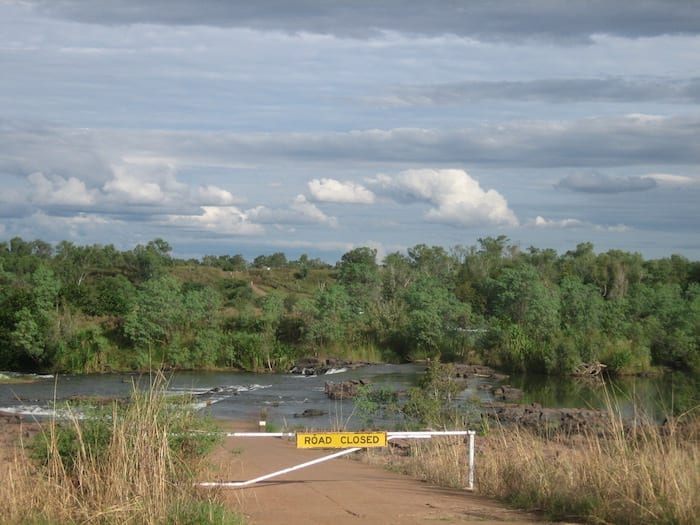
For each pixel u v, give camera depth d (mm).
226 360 52281
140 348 51094
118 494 8766
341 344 58000
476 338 56562
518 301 59156
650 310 59656
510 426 25844
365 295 73875
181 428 10883
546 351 50844
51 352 49750
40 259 95500
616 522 8977
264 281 104562
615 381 47094
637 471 9617
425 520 9344
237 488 11555
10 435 18531
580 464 10977
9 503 8812
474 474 12969
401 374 49031
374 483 12922
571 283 63219
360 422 26531
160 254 105562
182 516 8633
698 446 10477
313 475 14055
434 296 60844
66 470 9727
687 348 52219
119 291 60062
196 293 56469
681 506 8539
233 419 30406
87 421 10273
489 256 100625
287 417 31469
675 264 99438
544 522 9234
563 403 36406
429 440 19031
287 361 52750
